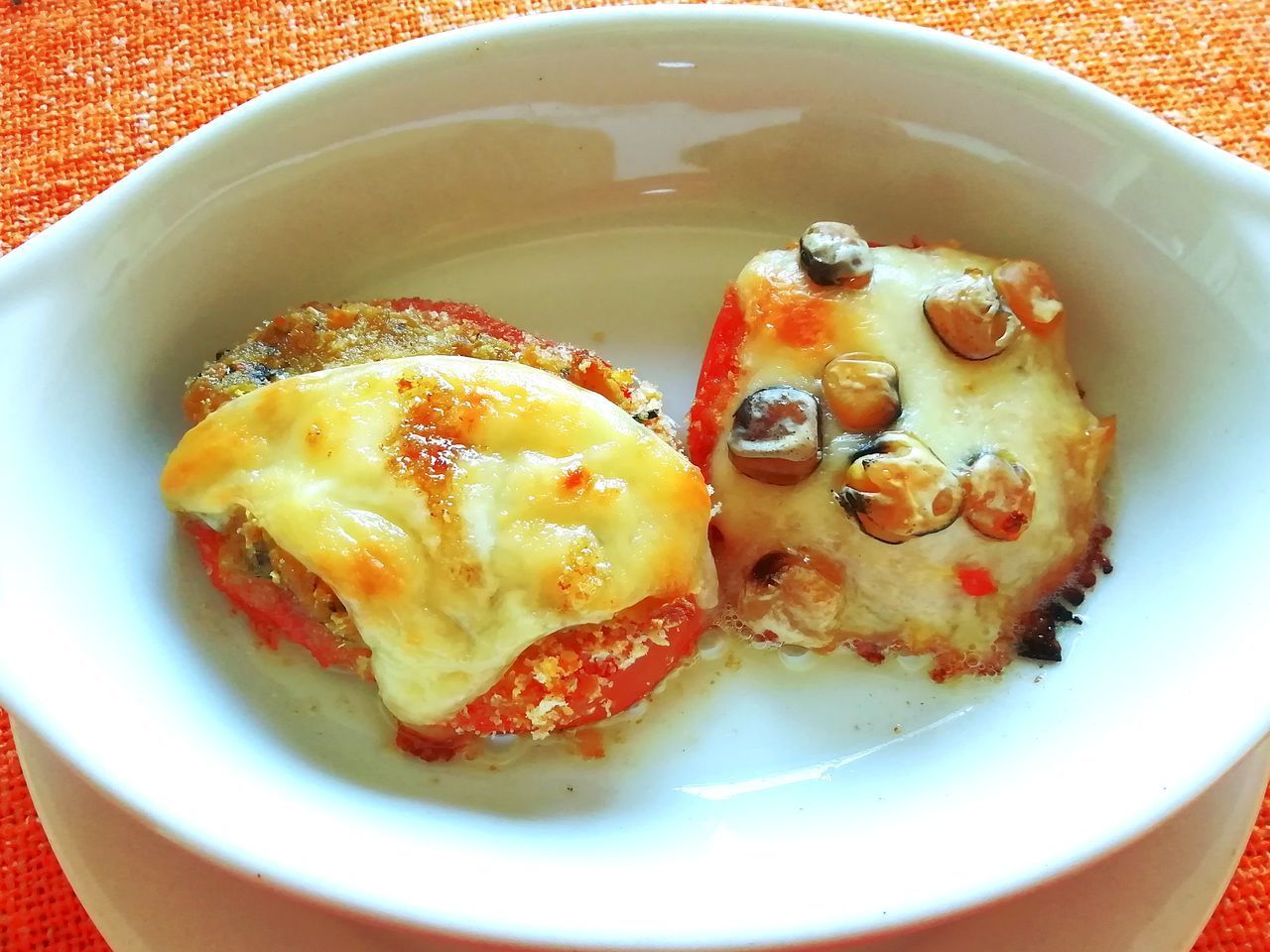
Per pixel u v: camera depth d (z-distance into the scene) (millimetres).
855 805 142
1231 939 142
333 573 131
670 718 152
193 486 141
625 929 110
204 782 123
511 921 111
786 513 149
